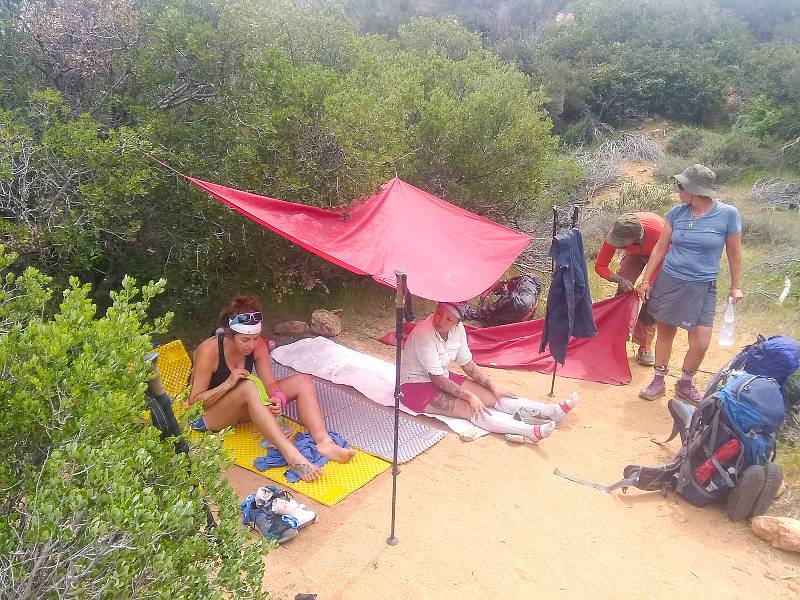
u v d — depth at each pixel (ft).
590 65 65.00
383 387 17.76
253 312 14.60
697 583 11.57
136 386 7.66
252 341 14.58
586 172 46.52
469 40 43.24
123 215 17.31
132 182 16.22
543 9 80.74
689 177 17.20
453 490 14.08
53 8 19.65
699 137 53.31
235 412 14.88
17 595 5.53
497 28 75.66
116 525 5.57
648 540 12.71
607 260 20.48
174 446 8.70
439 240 18.65
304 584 11.24
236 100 19.97
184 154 18.45
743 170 46.52
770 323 24.35
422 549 12.22
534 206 33.60
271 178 19.86
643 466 14.23
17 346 7.07
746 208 38.91
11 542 5.84
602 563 12.04
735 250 17.29
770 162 46.73
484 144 28.86
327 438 15.08
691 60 62.03
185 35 19.15
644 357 21.29
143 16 20.30
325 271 24.99
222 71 20.26
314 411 15.40
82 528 5.91
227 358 14.83
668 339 18.51
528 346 21.65
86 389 6.98
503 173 29.60
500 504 13.67
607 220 36.58
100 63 19.66
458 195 29.37
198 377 14.84
